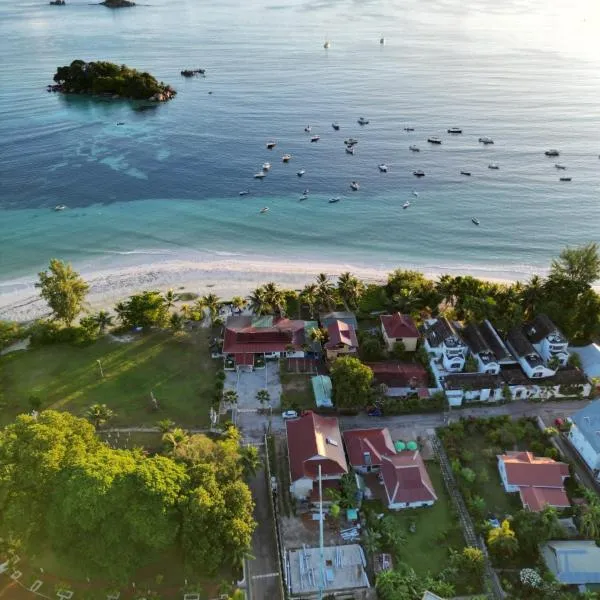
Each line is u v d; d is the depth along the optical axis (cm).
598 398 9525
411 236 16250
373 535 7356
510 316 11369
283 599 6781
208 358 11031
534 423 9481
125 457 7250
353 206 17912
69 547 6494
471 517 7819
